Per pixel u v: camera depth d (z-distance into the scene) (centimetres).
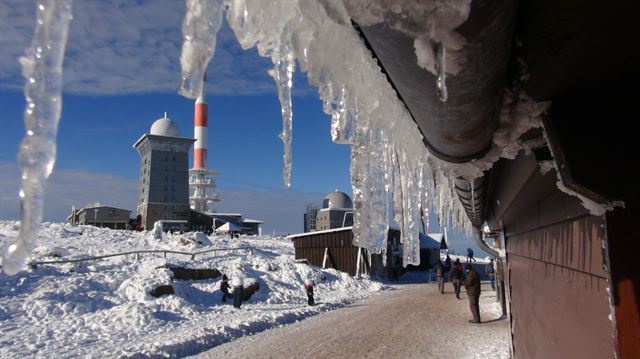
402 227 286
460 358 880
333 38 123
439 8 74
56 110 76
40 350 924
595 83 159
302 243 3084
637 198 167
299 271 2330
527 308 504
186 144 5734
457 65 94
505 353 894
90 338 1032
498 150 208
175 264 1780
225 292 1595
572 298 252
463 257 5744
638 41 130
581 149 167
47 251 1772
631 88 158
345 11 88
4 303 1190
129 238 2761
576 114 167
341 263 2928
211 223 5838
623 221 172
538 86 155
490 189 425
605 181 166
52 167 78
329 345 1016
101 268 1681
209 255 2402
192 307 1409
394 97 148
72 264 1628
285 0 102
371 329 1212
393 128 200
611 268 173
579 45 130
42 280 1391
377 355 923
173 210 5512
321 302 1766
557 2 111
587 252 212
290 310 1501
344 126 180
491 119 156
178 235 3081
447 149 183
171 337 1046
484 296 2103
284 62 128
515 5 89
